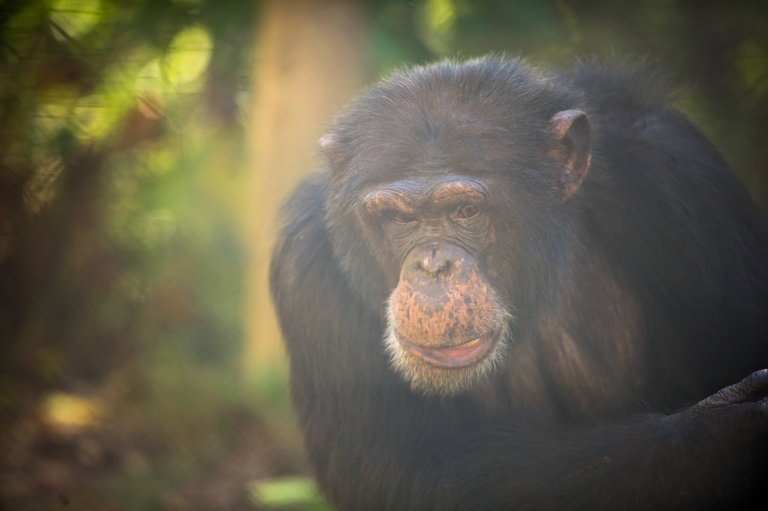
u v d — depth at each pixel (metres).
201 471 19.05
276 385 20.98
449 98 11.20
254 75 21.91
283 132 20.94
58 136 22.61
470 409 12.26
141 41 22.34
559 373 12.66
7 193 23.05
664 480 10.20
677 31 22.11
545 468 10.88
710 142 13.29
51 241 23.42
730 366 12.27
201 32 22.42
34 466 19.27
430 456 11.73
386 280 11.60
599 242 12.58
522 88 11.60
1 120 22.53
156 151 23.81
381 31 20.09
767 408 9.81
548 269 11.55
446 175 10.71
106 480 18.78
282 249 12.70
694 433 10.14
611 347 12.73
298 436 19.70
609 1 20.92
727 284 12.12
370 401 12.05
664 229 12.14
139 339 23.42
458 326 10.29
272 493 17.14
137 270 24.06
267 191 21.34
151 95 23.17
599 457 10.64
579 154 11.48
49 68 22.27
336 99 20.64
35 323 23.31
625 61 13.91
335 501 12.48
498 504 11.02
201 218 24.34
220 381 21.75
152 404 21.25
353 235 11.62
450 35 20.33
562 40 20.30
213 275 24.27
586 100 12.52
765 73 22.20
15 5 21.92
